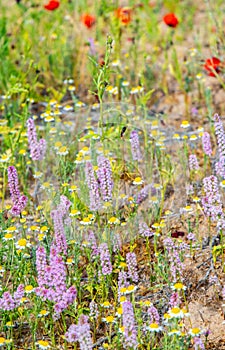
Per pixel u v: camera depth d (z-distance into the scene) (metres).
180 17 9.54
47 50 8.37
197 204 5.47
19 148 6.57
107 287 4.96
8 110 6.98
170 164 6.15
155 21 9.05
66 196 5.35
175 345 4.16
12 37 8.54
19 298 4.34
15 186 4.93
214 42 8.38
